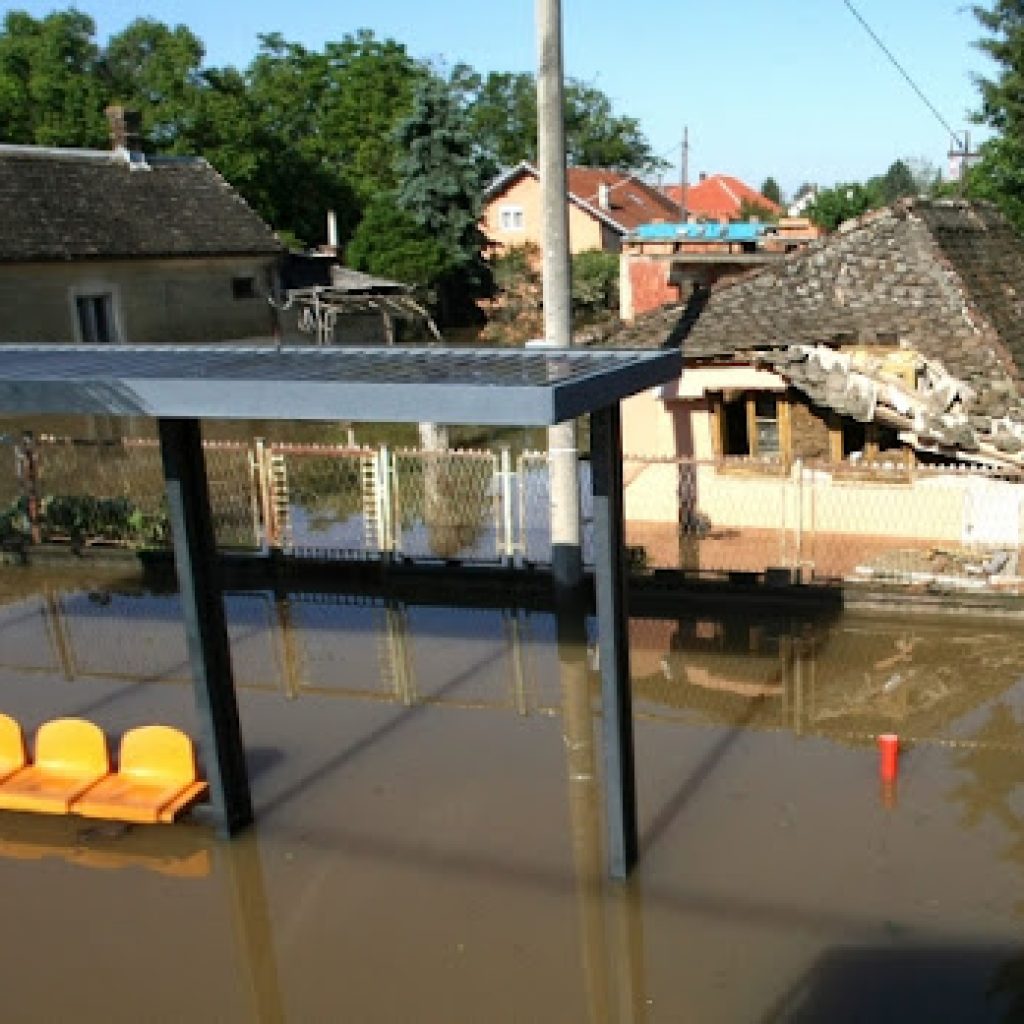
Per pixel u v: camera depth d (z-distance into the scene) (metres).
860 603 10.55
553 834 7.27
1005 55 30.09
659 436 13.24
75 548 13.30
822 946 5.96
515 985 5.84
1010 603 10.00
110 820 7.50
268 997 5.81
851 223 13.91
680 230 18.08
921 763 8.04
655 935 6.14
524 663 10.30
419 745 8.66
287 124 51.25
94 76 41.00
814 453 12.62
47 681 10.17
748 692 9.45
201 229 27.53
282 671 10.30
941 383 11.74
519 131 67.75
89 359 7.32
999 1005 5.44
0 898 6.79
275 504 12.66
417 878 6.81
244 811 7.39
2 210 23.59
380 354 7.00
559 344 10.31
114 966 6.12
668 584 11.09
